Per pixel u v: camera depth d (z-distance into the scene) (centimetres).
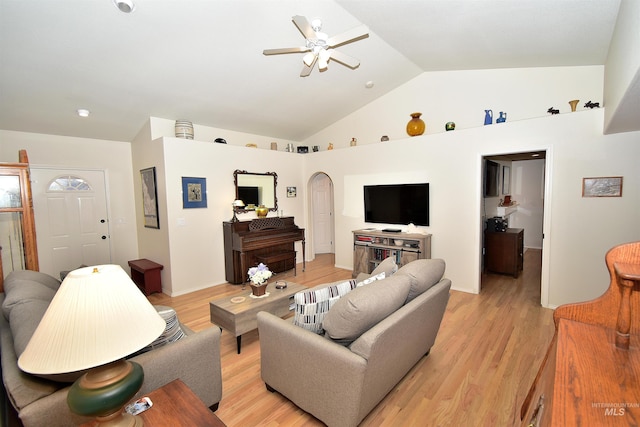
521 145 348
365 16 296
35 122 374
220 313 259
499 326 294
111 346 91
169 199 402
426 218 427
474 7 238
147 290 407
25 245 289
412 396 196
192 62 320
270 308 271
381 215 478
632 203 290
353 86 456
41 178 409
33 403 114
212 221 451
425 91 464
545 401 71
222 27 280
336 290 193
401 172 453
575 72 353
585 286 318
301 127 566
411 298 203
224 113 449
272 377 196
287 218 517
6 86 298
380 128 517
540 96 376
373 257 470
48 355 87
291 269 528
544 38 277
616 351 78
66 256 433
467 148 389
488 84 411
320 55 236
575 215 319
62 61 281
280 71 373
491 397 194
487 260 481
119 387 95
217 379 179
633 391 63
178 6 247
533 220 657
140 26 258
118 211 475
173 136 438
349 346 167
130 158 485
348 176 521
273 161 534
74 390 95
